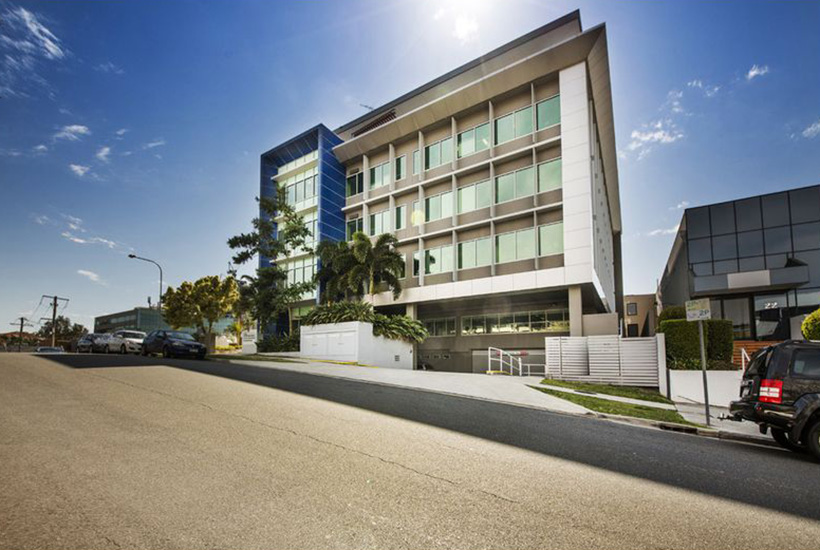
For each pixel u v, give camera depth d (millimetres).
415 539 3746
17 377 11195
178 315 44688
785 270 28453
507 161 27578
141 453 5582
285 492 4602
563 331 27297
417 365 32031
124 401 8602
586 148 24312
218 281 45250
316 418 7949
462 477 5344
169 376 12258
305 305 35250
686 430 9812
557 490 5078
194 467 5184
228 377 12727
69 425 6711
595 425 9344
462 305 30875
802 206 30109
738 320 31078
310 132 35562
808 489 5676
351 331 23516
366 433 7125
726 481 5832
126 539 3518
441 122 30953
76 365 14445
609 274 40656
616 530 4102
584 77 24953
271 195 38500
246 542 3564
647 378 16609
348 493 4668
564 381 17406
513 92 27906
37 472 4801
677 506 4785
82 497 4242
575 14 27906
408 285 30953
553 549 3686
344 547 3559
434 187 30766
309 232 32938
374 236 33594
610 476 5730
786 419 7559
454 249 28703
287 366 18141
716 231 32938
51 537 3496
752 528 4297
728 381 13711
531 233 26094
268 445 6172
